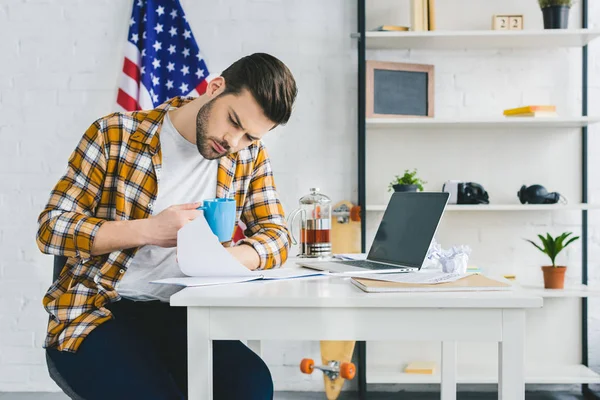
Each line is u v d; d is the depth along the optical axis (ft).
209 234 4.52
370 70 9.84
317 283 4.59
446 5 10.44
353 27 10.47
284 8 10.46
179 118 5.26
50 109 10.44
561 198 10.45
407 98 10.01
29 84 10.43
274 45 10.48
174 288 5.22
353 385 10.58
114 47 10.43
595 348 10.71
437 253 5.27
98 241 4.69
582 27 10.45
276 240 5.54
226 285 4.45
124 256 5.03
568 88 10.49
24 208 10.46
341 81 10.50
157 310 5.30
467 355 10.52
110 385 4.42
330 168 10.53
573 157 10.52
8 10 10.41
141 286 5.19
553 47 10.45
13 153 10.46
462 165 10.57
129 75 10.05
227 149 4.94
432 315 3.98
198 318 4.04
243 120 4.79
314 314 4.01
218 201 4.82
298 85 10.51
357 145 10.52
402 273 4.94
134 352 4.60
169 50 10.12
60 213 4.87
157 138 5.25
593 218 10.62
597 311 10.68
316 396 10.26
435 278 4.41
